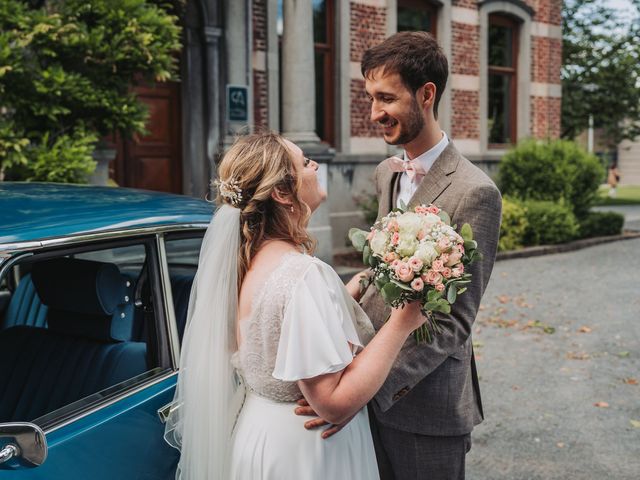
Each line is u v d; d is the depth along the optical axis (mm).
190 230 2414
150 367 2320
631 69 18828
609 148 20578
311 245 1946
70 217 2104
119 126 6473
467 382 2309
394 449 2291
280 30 9898
